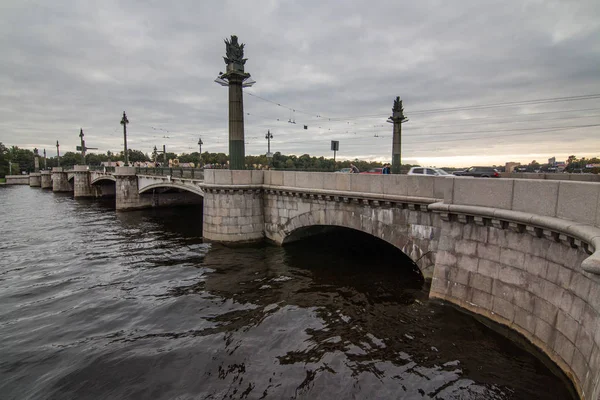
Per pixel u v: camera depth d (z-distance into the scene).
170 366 7.98
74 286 13.88
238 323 10.07
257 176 19.14
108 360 8.27
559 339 6.99
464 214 9.60
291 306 11.11
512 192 8.52
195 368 7.88
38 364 8.21
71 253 19.45
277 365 7.89
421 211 11.76
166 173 31.95
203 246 18.94
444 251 10.38
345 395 6.79
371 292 12.03
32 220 32.44
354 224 14.30
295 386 7.11
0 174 118.06
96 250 20.11
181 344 8.95
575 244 6.57
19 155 137.00
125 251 19.66
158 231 26.16
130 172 39.25
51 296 12.79
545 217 7.43
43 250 20.28
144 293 12.80
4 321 10.64
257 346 8.74
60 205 47.19
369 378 7.28
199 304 11.55
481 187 9.30
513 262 8.46
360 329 9.40
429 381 7.11
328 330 9.44
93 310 11.35
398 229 12.56
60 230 27.02
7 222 31.20
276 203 18.55
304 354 8.31
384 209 12.99
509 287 8.53
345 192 14.11
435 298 10.59
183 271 15.20
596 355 5.60
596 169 28.98
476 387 6.88
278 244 18.66
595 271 4.68
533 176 20.70
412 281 12.97
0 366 8.16
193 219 32.75
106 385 7.35
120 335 9.59
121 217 34.28
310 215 16.52
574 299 6.65
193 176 26.80
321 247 18.45
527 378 7.10
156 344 9.01
